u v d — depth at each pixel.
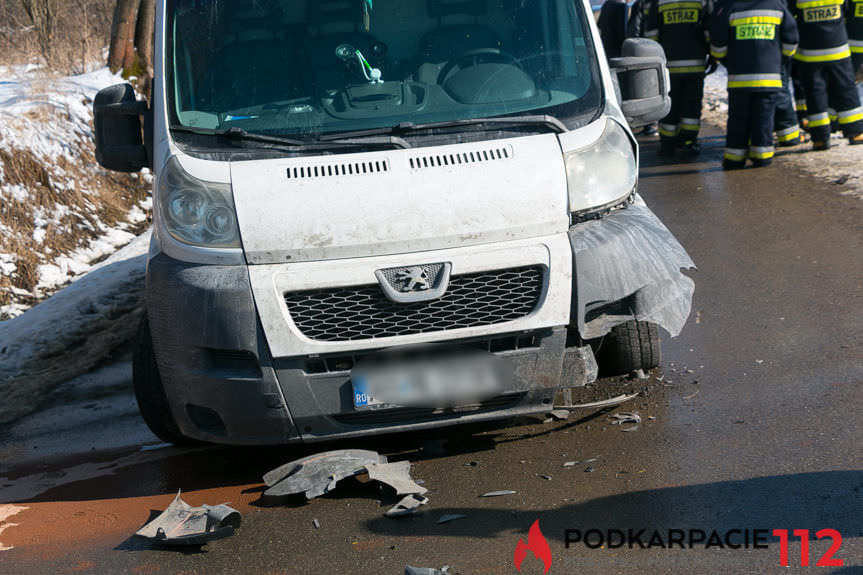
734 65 9.91
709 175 10.05
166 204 3.89
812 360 4.75
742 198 8.72
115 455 4.69
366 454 3.95
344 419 3.81
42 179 9.66
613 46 12.70
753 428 4.02
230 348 3.66
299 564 3.26
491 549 3.21
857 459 3.61
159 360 3.92
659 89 4.73
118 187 10.70
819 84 10.36
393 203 3.70
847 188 8.53
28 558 3.53
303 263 3.67
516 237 3.74
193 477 4.23
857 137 10.62
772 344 5.04
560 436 4.18
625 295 3.81
